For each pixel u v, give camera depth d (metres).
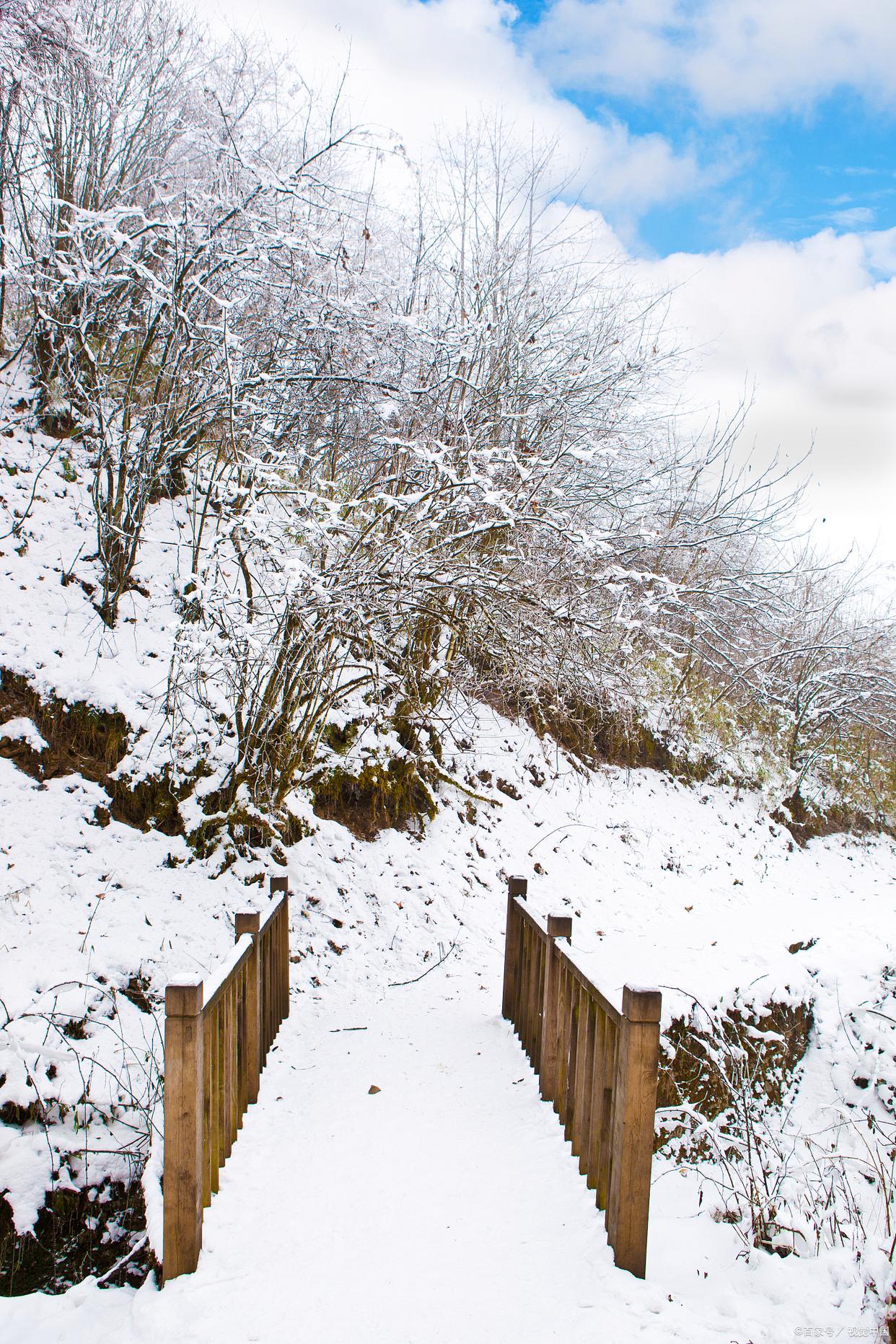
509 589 7.70
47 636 6.99
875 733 15.40
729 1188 4.46
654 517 12.52
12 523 7.50
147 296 7.76
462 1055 5.33
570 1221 3.50
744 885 10.80
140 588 7.85
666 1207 4.39
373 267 9.06
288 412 7.99
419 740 8.84
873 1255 3.73
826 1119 6.33
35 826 6.18
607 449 7.76
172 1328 2.86
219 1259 3.21
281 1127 4.31
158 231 7.23
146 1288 3.12
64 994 5.16
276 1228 3.41
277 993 5.63
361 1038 5.62
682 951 7.67
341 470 9.46
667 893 9.72
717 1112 5.76
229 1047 3.86
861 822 14.51
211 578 7.34
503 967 7.27
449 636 9.32
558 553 9.55
